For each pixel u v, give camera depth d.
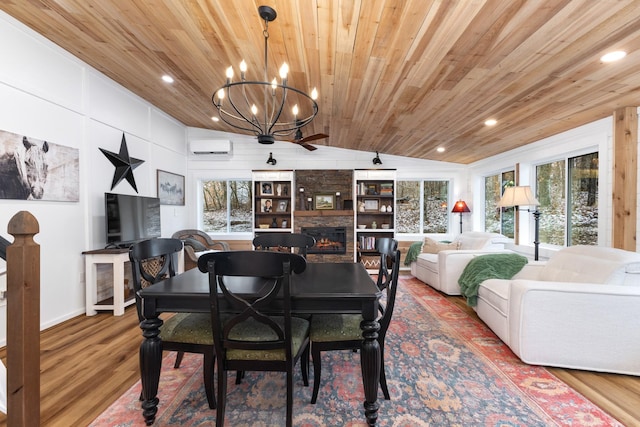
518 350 2.29
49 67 2.98
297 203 6.37
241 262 1.48
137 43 2.79
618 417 1.68
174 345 1.76
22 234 1.18
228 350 1.60
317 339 1.81
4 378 1.34
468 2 1.68
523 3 1.64
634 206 2.95
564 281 2.64
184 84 3.76
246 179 6.40
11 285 1.16
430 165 6.36
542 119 3.39
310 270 2.38
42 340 2.71
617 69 2.24
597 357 2.13
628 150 2.95
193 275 2.17
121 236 3.79
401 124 4.14
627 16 1.66
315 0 1.86
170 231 5.55
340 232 6.09
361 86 3.02
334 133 5.13
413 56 2.33
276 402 1.85
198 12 2.15
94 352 2.48
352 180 6.35
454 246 5.00
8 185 2.62
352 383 2.06
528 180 4.60
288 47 2.43
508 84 2.59
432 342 2.68
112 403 1.82
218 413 1.54
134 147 4.39
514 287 2.35
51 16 2.50
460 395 1.90
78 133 3.37
